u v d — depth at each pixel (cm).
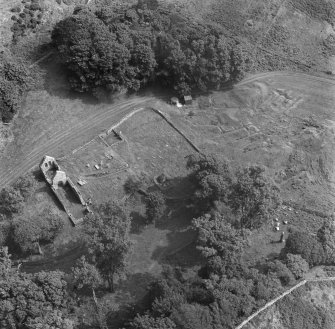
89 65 13500
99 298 10450
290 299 10181
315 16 16612
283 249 11100
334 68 15338
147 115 13938
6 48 14412
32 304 9238
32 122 13462
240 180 11000
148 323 9144
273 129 13700
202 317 9338
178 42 14038
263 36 15850
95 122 13638
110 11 14838
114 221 10100
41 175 12425
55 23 15188
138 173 12612
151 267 10994
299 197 12288
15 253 11138
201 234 10362
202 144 13338
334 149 13288
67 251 11219
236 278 10144
